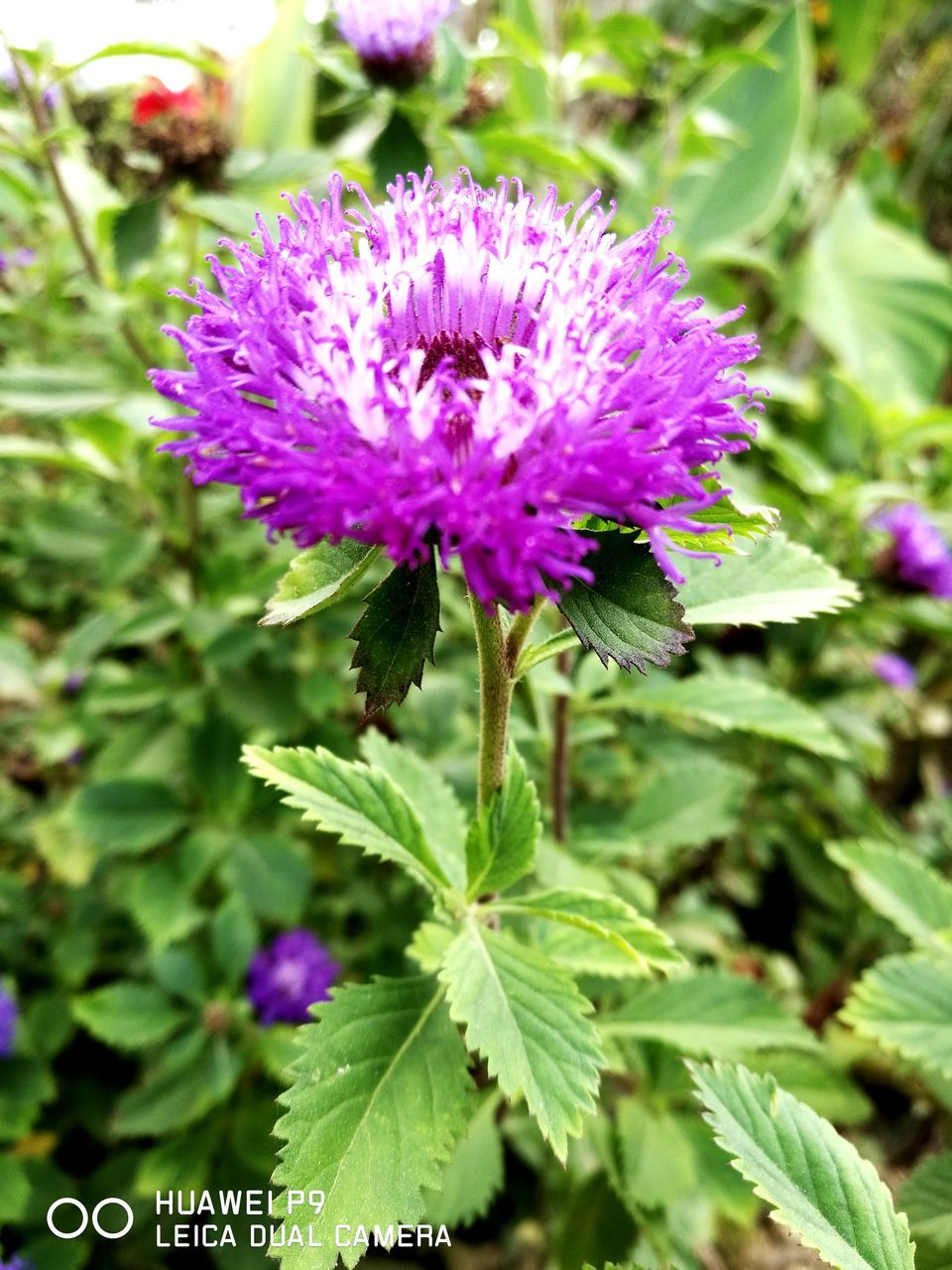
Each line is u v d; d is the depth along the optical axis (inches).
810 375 11.2
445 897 2.9
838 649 7.1
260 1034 4.8
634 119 10.2
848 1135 6.0
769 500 6.0
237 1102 4.8
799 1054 4.2
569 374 2.0
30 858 6.6
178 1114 4.5
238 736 5.7
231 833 5.5
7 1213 4.2
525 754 4.9
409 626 2.1
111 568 5.5
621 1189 3.8
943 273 10.8
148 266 5.7
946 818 7.5
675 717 5.7
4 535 7.0
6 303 6.5
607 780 5.8
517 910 2.8
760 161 8.5
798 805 6.9
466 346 2.4
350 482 2.0
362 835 2.8
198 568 5.7
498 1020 2.5
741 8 10.8
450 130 4.9
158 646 7.8
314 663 6.1
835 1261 2.3
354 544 2.3
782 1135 2.6
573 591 2.2
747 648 7.6
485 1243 5.2
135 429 5.0
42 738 6.1
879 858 4.4
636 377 2.1
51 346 8.6
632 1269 2.6
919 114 14.0
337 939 6.0
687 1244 4.2
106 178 7.5
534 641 2.9
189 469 2.2
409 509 1.9
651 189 8.1
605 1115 4.1
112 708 5.5
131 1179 5.0
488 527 1.9
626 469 2.0
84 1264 4.6
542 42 7.7
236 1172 4.6
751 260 7.2
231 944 4.9
